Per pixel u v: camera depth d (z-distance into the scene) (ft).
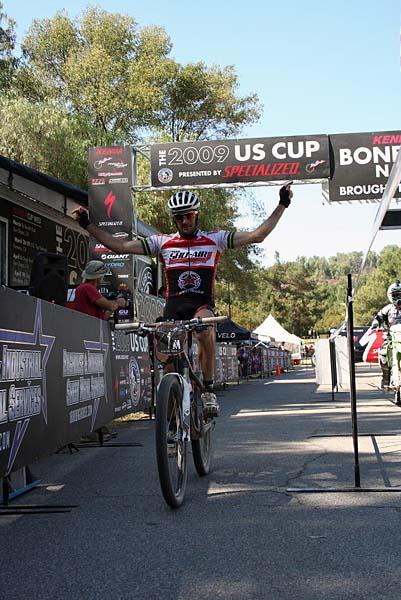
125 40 95.55
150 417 34.12
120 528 12.95
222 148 43.60
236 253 104.78
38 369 15.34
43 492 16.42
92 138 73.31
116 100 91.30
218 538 12.12
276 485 16.57
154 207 72.79
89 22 95.14
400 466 18.56
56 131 63.05
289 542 11.77
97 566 10.73
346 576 10.03
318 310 329.31
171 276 16.55
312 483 16.63
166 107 98.22
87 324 20.43
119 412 26.71
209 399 16.79
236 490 16.08
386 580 9.83
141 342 31.73
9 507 14.69
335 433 25.80
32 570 10.61
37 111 63.46
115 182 43.78
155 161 43.75
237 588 9.64
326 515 13.53
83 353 19.72
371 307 257.55
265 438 25.00
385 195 13.53
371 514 13.52
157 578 10.12
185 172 43.68
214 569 10.46
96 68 91.25
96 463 20.48
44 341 15.85
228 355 66.23
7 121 62.44
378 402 40.24
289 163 43.42
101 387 22.11
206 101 99.09
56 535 12.57
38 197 44.27
